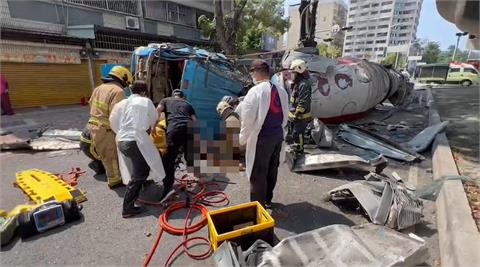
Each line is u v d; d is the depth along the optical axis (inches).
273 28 753.0
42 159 197.9
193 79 208.4
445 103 478.3
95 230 112.3
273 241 96.3
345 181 162.1
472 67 1034.1
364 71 303.4
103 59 530.9
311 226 116.4
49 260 95.0
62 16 478.6
